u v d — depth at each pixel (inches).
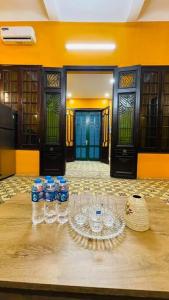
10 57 166.1
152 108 164.9
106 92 287.6
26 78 167.5
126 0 140.7
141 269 27.8
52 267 27.8
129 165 166.9
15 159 171.6
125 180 162.7
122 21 161.3
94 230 36.8
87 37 163.3
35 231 37.4
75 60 165.8
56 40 164.6
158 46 161.5
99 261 29.2
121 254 30.9
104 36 163.0
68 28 163.5
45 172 171.5
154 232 37.9
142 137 166.9
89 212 43.9
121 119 168.1
